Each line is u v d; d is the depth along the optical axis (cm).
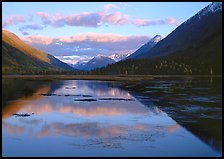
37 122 2819
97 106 4034
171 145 1972
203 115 3219
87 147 1934
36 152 1839
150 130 2428
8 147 1944
